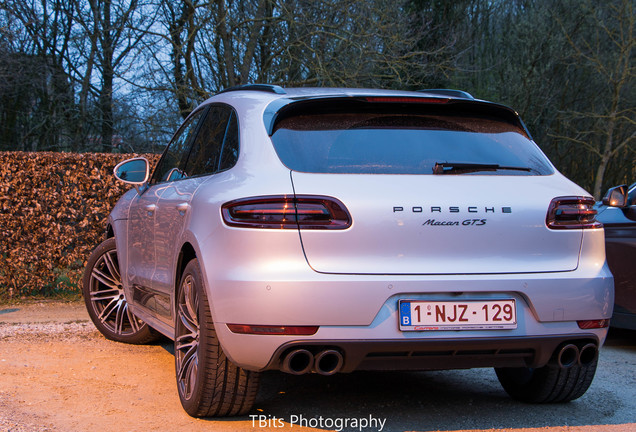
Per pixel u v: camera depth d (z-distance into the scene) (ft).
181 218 12.82
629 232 20.27
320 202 10.40
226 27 52.31
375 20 49.67
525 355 11.14
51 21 67.10
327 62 50.49
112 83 62.39
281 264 10.23
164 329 14.78
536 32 95.14
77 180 26.66
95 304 19.07
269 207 10.36
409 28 58.95
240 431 11.30
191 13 51.44
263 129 11.53
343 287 10.17
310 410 12.71
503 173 11.50
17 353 17.08
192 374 11.84
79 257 26.73
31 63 65.05
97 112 66.39
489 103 12.19
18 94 67.72
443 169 11.15
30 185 26.17
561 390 13.01
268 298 10.10
